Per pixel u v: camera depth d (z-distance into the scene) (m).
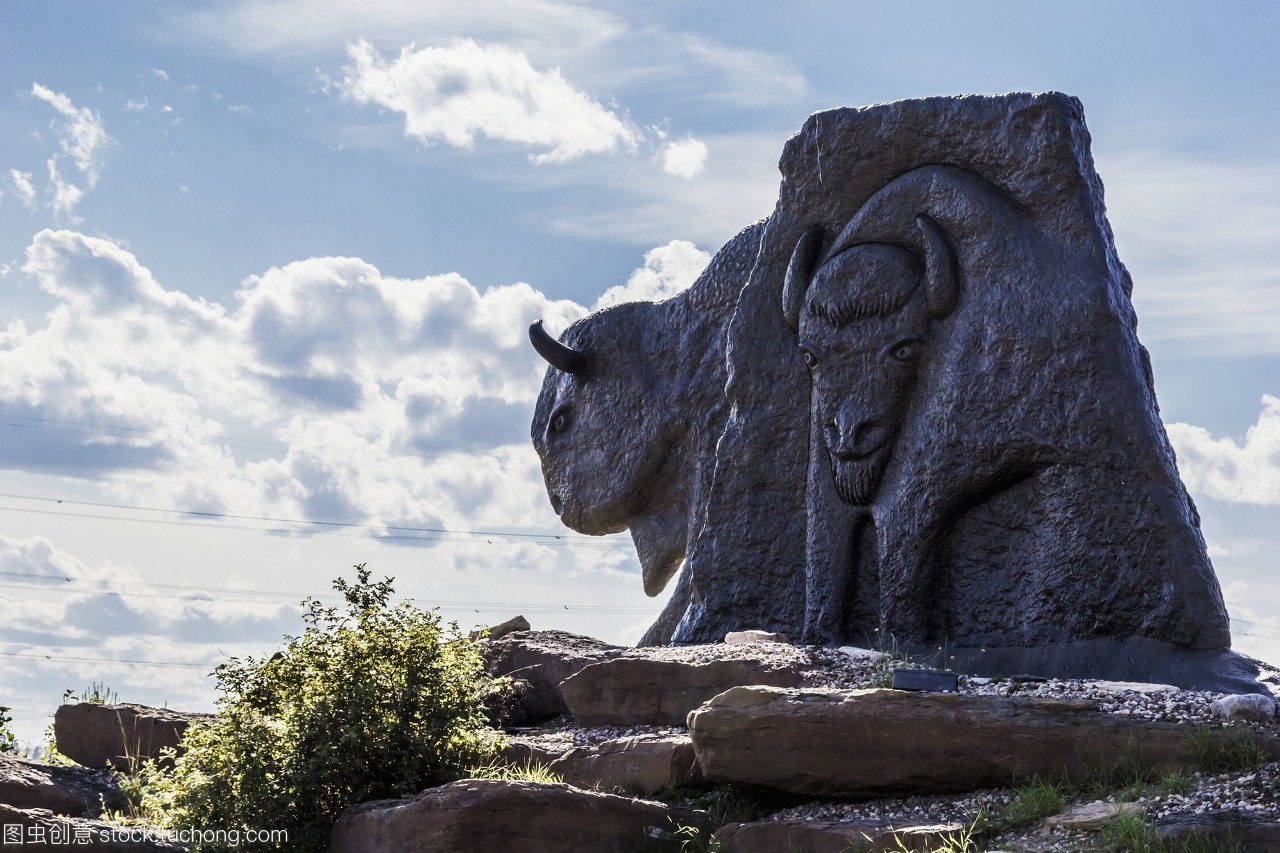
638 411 16.09
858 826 7.96
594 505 16.36
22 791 9.16
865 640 12.59
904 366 12.49
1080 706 8.55
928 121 12.77
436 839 8.07
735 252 15.78
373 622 9.98
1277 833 6.89
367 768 9.34
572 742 10.16
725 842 8.30
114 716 11.55
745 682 10.20
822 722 8.69
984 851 7.47
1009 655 11.65
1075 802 7.95
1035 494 11.91
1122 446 11.54
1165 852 6.96
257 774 9.12
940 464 12.15
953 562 12.23
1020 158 12.33
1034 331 11.93
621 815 8.45
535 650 12.20
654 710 10.53
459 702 9.89
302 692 9.66
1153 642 11.19
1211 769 8.09
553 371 17.30
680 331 16.03
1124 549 11.43
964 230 12.37
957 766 8.46
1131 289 12.73
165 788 9.52
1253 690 10.53
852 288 12.66
